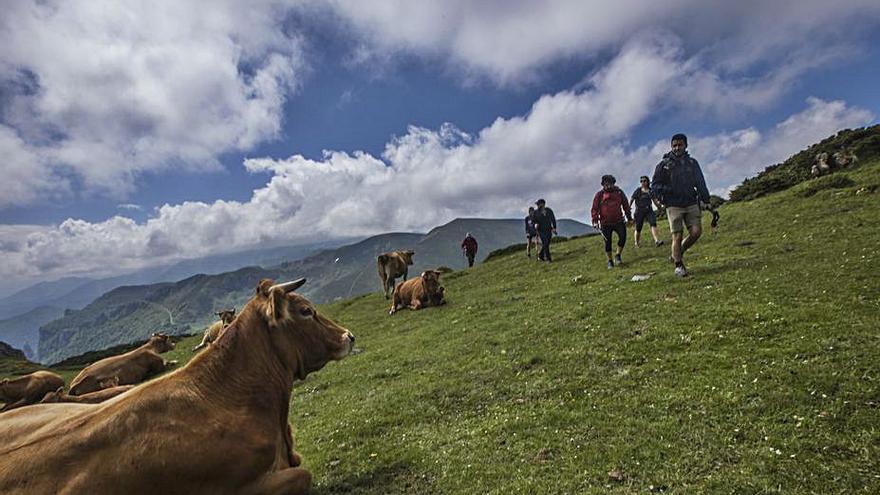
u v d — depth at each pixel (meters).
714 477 5.36
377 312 27.92
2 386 20.78
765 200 28.61
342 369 15.18
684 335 10.12
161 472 4.99
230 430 5.62
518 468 6.43
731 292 12.34
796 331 8.99
